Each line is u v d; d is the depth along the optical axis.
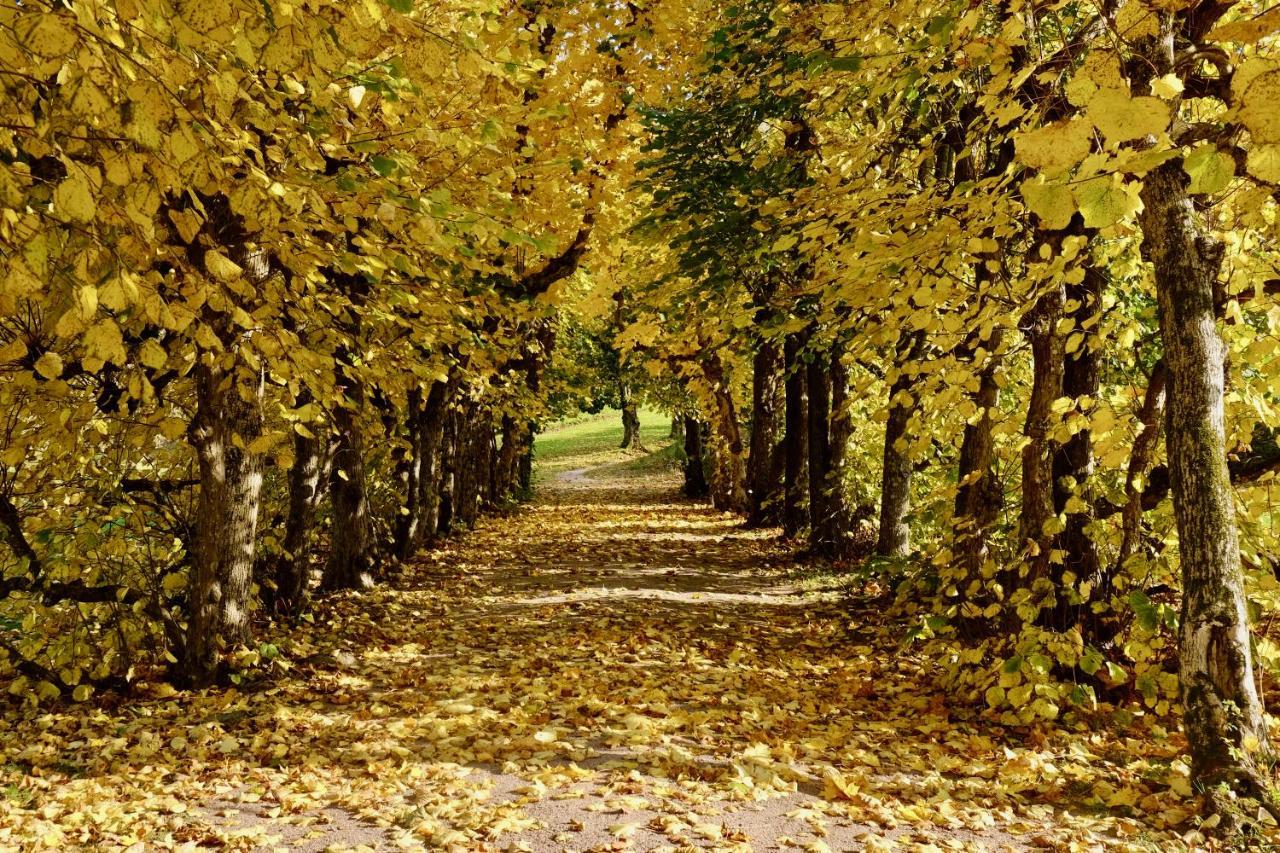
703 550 16.36
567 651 8.29
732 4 8.92
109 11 2.50
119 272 2.47
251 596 7.84
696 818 4.20
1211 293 4.30
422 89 4.43
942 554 6.80
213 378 6.62
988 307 5.50
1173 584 5.86
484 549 16.64
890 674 7.45
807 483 16.53
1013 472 7.50
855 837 4.04
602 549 16.61
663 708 6.16
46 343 5.27
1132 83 3.71
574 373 24.58
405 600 11.17
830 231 6.02
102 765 5.07
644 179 9.00
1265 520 5.26
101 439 6.33
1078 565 6.43
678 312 10.38
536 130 8.02
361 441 11.56
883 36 5.92
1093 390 6.63
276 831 4.11
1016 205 5.28
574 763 5.05
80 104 2.39
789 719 6.10
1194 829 3.97
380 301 7.64
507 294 9.94
